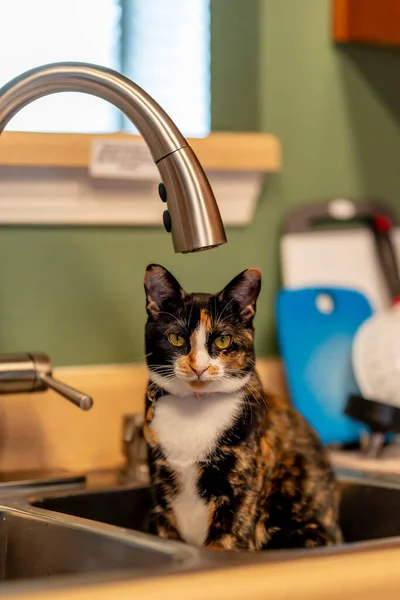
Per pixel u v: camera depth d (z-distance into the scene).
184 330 0.91
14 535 0.90
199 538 0.92
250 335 0.93
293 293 1.33
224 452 0.90
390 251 1.43
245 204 1.33
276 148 1.30
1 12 1.37
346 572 0.66
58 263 1.22
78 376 1.18
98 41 1.43
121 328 1.26
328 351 1.33
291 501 0.98
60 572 0.84
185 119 1.45
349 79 1.43
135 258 1.27
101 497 1.04
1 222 1.18
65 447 1.16
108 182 1.21
